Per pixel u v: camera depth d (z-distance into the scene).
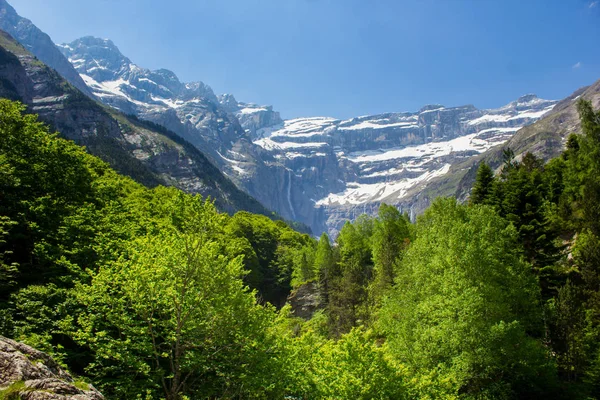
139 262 20.77
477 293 28.86
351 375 21.02
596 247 37.59
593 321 32.31
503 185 60.97
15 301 21.02
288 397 24.12
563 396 29.56
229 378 21.83
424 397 21.92
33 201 31.20
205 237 21.09
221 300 20.94
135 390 18.94
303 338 26.95
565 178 64.50
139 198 61.19
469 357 26.64
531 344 27.97
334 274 75.00
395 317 36.50
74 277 24.66
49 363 11.24
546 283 42.03
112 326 21.86
